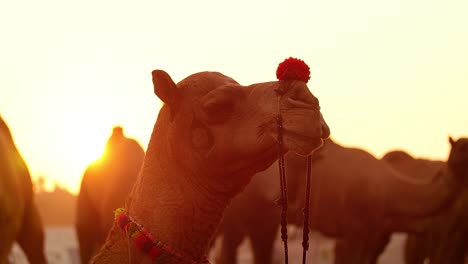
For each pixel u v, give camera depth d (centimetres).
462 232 1797
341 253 1767
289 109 493
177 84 534
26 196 1177
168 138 521
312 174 1769
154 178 523
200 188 516
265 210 1772
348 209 1734
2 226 1091
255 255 1791
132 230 516
